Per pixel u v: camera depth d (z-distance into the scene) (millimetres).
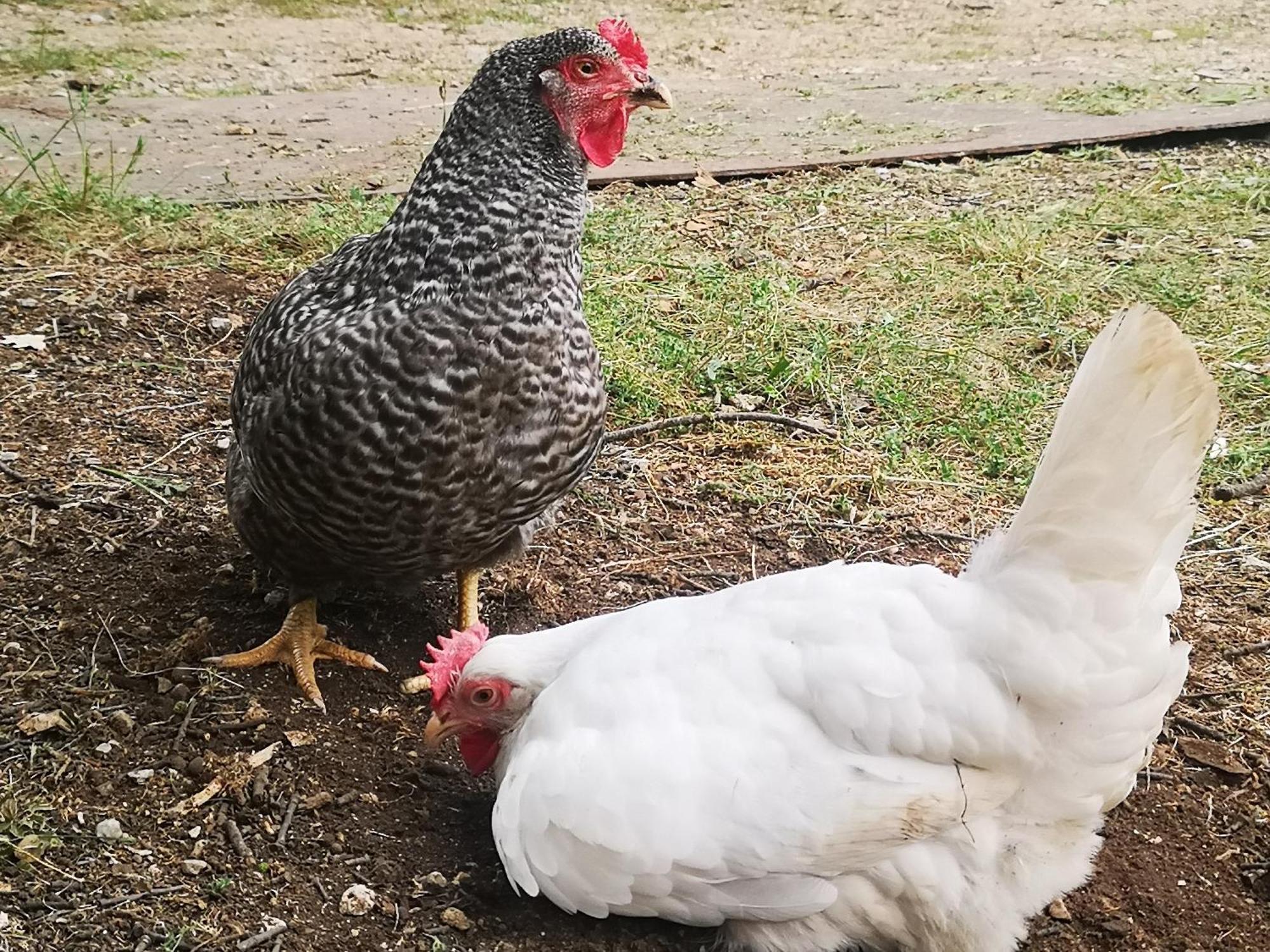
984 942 824
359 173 1958
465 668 914
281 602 1105
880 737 803
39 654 1031
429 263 936
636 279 1587
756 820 798
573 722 846
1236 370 1442
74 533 1155
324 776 961
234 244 1641
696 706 826
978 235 1710
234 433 1021
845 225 1781
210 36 2918
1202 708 1041
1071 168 2035
